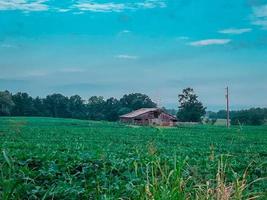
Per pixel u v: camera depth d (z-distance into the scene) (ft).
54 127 261.03
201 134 227.81
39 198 29.78
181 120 420.36
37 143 124.26
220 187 17.03
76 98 527.81
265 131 279.90
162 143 150.61
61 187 32.07
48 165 48.55
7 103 477.77
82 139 163.22
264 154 111.14
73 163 50.26
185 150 108.37
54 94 523.29
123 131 235.20
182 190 16.37
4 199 14.97
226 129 288.71
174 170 16.38
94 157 57.57
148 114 333.83
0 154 28.96
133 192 20.89
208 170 42.75
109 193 23.94
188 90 418.10
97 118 498.28
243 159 77.87
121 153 84.17
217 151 110.83
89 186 33.96
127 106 496.23
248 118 370.53
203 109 419.74
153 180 16.34
